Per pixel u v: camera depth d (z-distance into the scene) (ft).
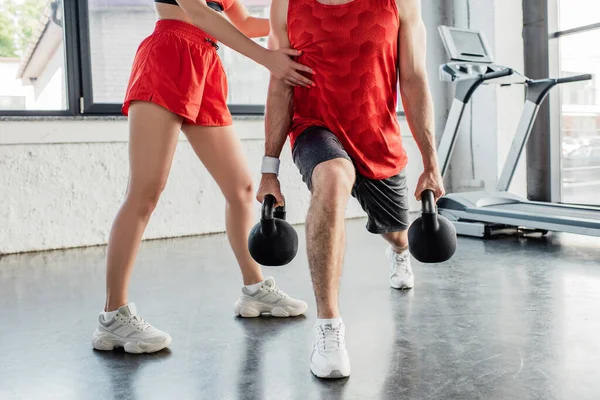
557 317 7.11
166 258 11.78
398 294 8.45
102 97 14.11
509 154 14.06
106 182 13.71
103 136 13.56
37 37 13.51
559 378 5.24
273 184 5.97
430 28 18.12
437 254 5.78
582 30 15.75
